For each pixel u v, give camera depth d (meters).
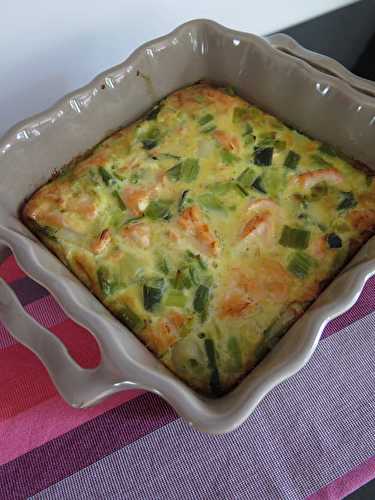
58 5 0.37
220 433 0.24
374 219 0.34
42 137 0.35
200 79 0.41
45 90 0.44
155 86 0.39
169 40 0.38
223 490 0.30
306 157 0.37
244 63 0.38
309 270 0.33
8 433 0.32
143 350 0.30
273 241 0.34
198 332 0.31
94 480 0.30
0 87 0.42
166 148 0.38
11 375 0.34
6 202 0.35
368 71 0.48
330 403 0.32
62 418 0.32
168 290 0.32
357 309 0.35
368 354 0.33
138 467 0.31
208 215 0.35
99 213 0.35
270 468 0.30
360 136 0.36
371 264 0.28
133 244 0.34
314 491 0.29
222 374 0.30
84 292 0.31
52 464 0.31
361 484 0.30
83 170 0.37
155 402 0.32
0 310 0.30
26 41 0.39
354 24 0.51
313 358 0.33
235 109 0.39
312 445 0.31
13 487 0.30
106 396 0.26
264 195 0.35
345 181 0.36
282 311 0.31
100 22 0.40
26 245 0.30
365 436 0.31
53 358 0.28
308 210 0.35
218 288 0.32
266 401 0.32
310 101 0.37
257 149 0.37
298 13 0.50
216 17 0.46
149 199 0.35
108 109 0.38
